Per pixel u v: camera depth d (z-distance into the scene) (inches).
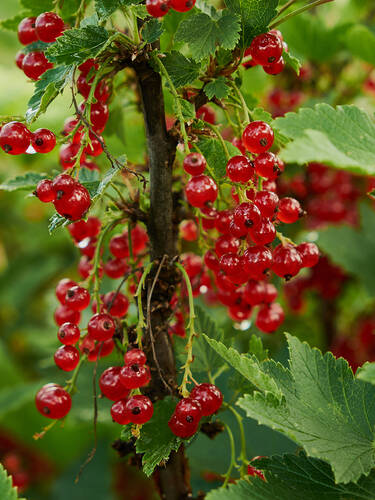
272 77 24.9
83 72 15.7
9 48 35.9
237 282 15.9
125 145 18.8
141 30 15.1
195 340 17.0
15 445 26.7
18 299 37.6
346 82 25.6
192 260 17.7
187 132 15.5
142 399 14.8
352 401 15.0
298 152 13.5
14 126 15.0
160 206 16.0
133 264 16.5
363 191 25.7
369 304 26.5
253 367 14.4
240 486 14.4
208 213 16.2
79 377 21.5
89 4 16.7
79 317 16.4
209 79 15.6
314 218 25.1
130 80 17.9
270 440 19.0
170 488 16.2
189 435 14.8
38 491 26.7
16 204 38.9
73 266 37.1
